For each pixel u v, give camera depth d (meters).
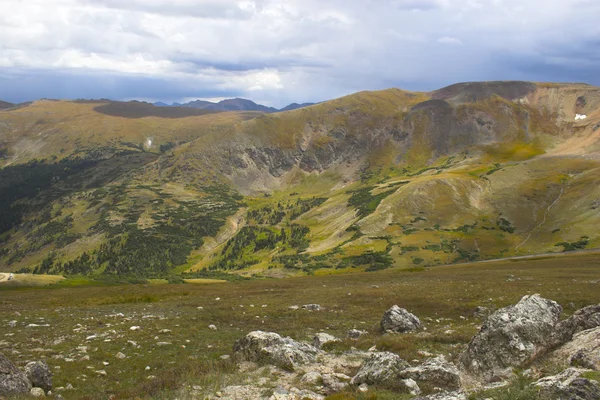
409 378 16.98
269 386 17.33
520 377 16.31
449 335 26.30
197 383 17.91
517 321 19.14
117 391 17.81
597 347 16.78
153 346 26.42
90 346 26.38
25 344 26.92
